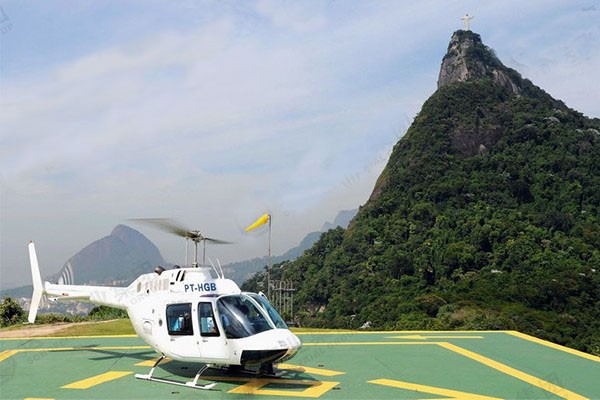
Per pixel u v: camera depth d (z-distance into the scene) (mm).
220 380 12555
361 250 106438
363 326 76188
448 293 79625
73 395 11344
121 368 13953
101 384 12266
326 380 12594
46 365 14375
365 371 13586
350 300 91750
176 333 12141
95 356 15547
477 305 70688
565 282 78438
